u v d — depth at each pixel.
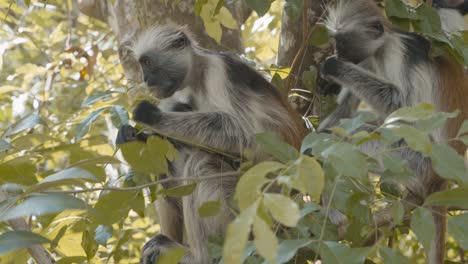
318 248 4.68
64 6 15.34
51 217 6.27
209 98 7.92
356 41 8.90
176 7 9.42
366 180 5.04
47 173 6.63
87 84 13.30
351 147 4.61
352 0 9.14
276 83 8.28
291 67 8.55
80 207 4.39
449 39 7.46
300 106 8.98
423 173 8.18
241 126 7.64
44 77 14.10
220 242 6.25
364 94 8.41
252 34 12.76
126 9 10.15
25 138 6.39
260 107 7.73
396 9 7.00
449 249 10.89
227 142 7.61
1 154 6.33
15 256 5.68
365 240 6.21
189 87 8.48
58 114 11.77
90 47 12.99
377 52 8.93
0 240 4.13
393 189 6.10
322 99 8.88
